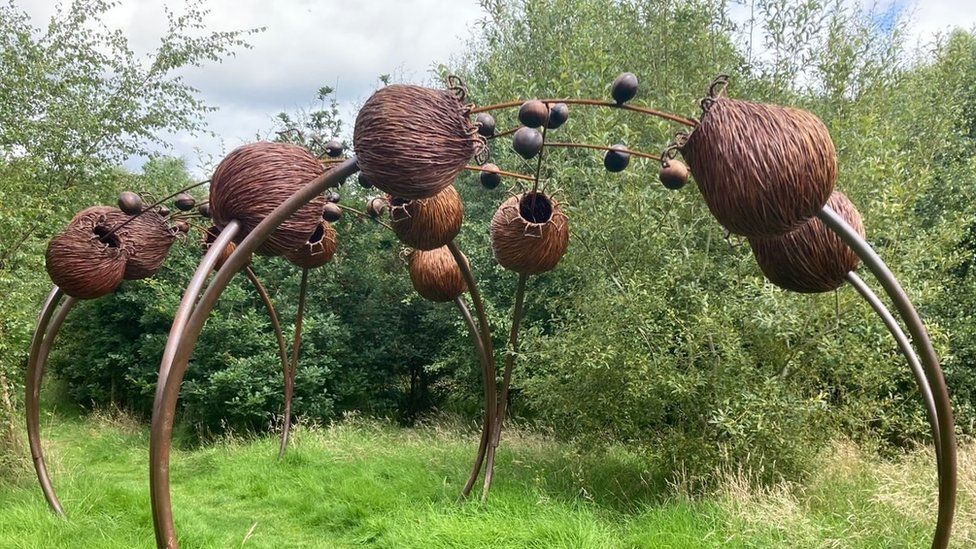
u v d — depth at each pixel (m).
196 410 7.80
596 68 5.42
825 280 2.31
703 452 4.16
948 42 6.51
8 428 4.76
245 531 4.17
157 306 7.81
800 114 1.90
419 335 8.60
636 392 4.18
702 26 5.70
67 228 3.47
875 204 4.53
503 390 4.40
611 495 4.39
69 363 9.33
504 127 6.29
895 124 5.65
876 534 3.42
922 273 5.20
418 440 6.35
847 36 5.34
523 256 3.54
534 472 4.75
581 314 4.94
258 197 2.36
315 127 8.76
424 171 2.18
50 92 6.47
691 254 4.77
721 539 3.45
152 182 8.31
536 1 6.39
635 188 4.63
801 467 4.13
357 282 8.61
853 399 4.65
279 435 6.59
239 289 7.79
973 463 4.19
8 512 3.78
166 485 2.03
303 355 7.91
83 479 4.52
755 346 4.44
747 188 1.85
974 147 6.82
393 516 4.14
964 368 5.66
